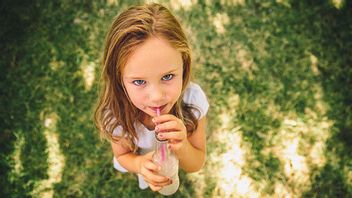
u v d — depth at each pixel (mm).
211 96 3373
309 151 3219
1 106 3346
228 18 3604
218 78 3428
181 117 2312
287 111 3320
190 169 2570
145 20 1776
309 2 3609
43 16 3609
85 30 3574
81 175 3199
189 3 3635
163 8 1896
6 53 3484
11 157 3213
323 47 3488
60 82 3418
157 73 1764
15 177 3172
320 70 3430
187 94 2408
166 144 2033
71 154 3244
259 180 3166
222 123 3299
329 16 3561
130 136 2385
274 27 3564
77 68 3453
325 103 3332
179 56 1807
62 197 3152
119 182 3172
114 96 2119
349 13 3555
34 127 3295
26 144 3252
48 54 3492
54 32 3561
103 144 3266
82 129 3299
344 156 3189
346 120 3281
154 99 1804
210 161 3207
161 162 2062
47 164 3217
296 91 3373
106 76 2002
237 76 3432
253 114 3320
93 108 3346
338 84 3383
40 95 3383
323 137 3246
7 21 3572
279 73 3432
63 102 3367
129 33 1756
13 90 3393
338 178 3141
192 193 3143
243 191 3148
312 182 3145
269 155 3217
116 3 3664
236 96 3371
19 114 3330
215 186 3156
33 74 3438
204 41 3537
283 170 3178
